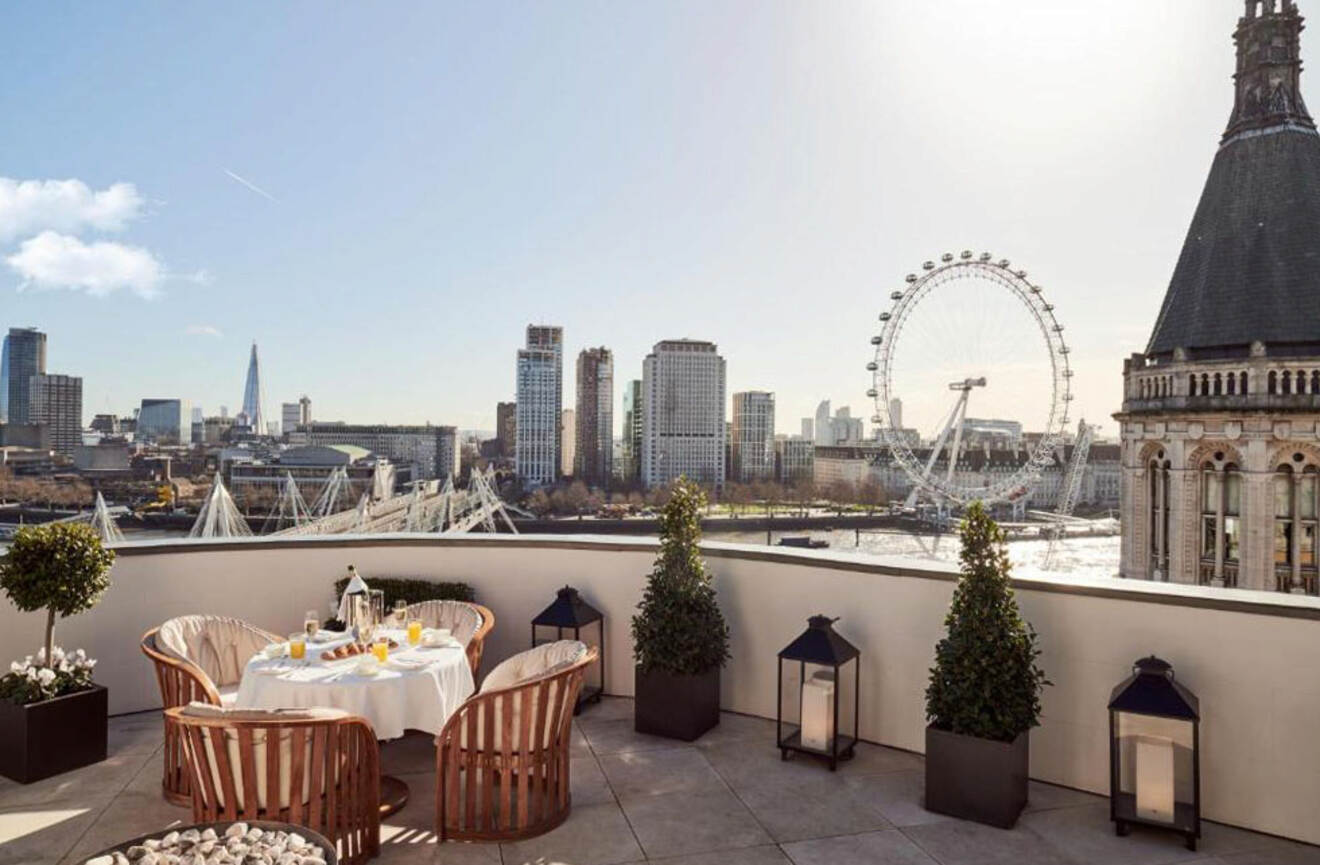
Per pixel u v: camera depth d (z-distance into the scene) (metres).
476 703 3.60
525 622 6.09
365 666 3.84
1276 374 39.00
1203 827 3.85
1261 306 40.81
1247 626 3.85
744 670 5.45
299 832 2.44
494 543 6.12
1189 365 41.62
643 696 5.07
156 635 4.29
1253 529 38.97
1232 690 3.88
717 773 4.45
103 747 4.56
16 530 4.59
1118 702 3.72
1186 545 41.22
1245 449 39.47
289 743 3.21
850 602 5.00
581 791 4.20
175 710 3.21
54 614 4.64
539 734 3.69
